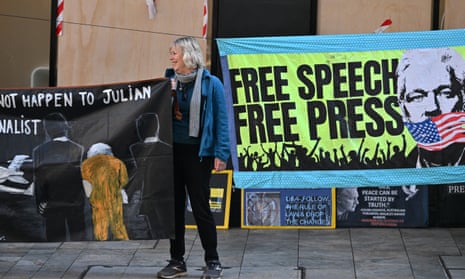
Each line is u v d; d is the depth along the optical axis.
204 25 8.43
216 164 6.88
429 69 7.50
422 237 8.31
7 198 7.10
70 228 7.08
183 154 6.91
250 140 7.73
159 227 6.96
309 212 8.70
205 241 6.99
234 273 7.15
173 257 7.08
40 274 7.13
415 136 7.58
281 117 7.69
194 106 6.75
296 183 7.73
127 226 7.01
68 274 7.14
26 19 8.64
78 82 8.65
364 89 7.59
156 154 6.91
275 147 7.72
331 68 7.61
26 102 7.05
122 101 6.98
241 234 8.50
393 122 7.58
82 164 7.04
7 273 7.16
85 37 8.61
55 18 8.63
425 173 7.61
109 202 7.02
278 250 7.90
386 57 7.54
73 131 7.05
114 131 6.98
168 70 7.08
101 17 8.60
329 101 7.63
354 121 7.62
